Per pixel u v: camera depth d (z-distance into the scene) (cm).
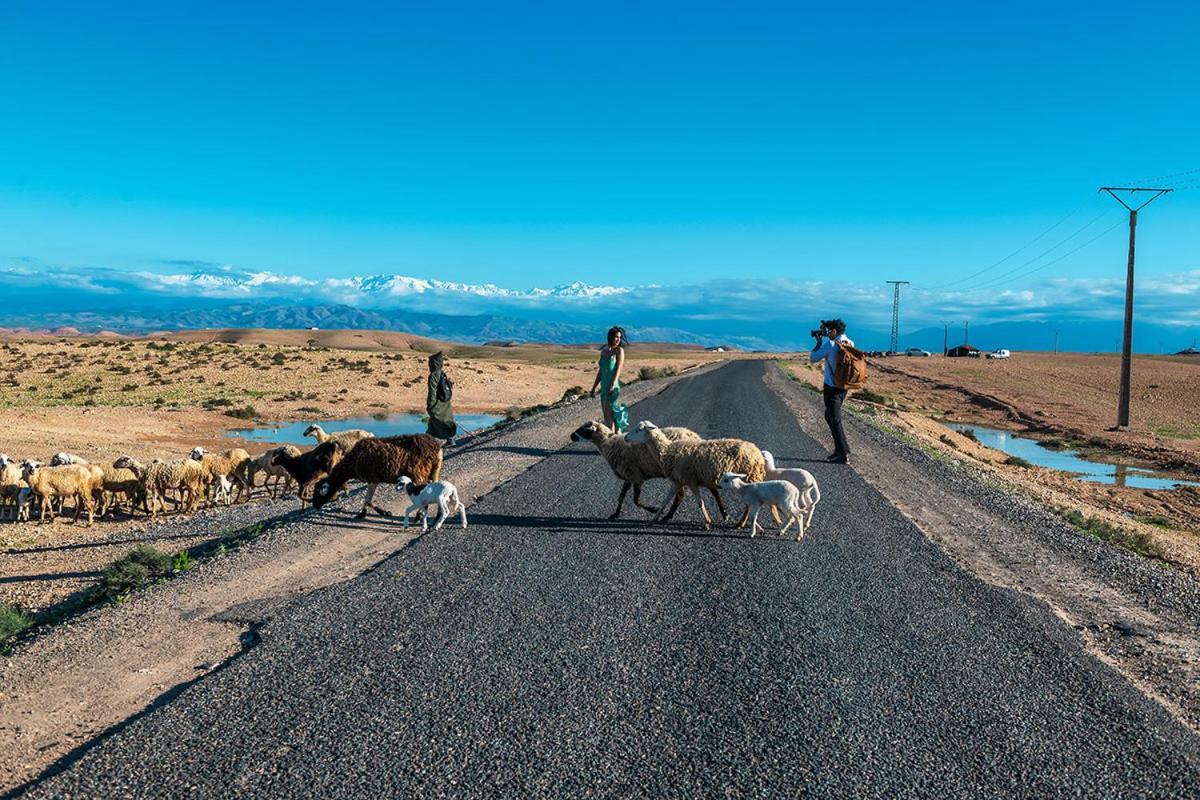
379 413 4719
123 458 1745
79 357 6031
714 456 1033
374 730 518
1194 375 8775
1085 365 10750
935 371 9594
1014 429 4812
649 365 9712
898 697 568
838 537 1028
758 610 745
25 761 502
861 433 2312
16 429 2925
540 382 6800
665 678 596
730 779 462
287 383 5591
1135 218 4478
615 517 1123
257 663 624
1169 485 2819
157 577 925
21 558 1289
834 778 464
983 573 905
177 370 5822
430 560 909
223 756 488
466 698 562
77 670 634
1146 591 868
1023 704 561
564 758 484
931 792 451
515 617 723
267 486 2105
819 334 1672
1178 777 470
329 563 934
